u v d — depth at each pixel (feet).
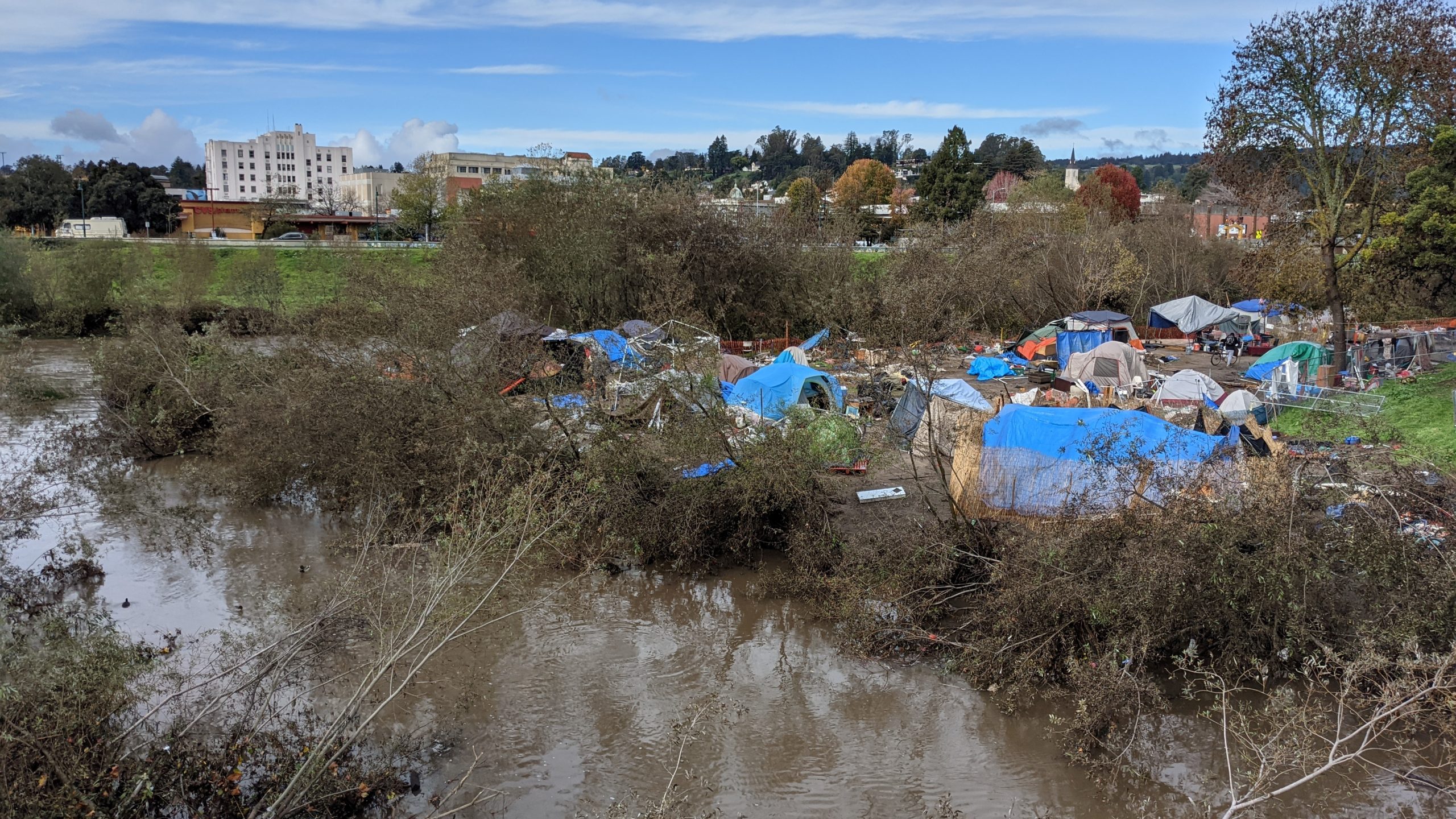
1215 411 54.03
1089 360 85.61
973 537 42.06
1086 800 27.78
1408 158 76.28
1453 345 84.74
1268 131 80.02
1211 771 29.07
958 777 28.91
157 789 24.21
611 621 40.14
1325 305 101.60
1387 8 71.82
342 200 478.59
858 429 52.85
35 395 71.41
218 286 137.59
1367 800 27.30
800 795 27.96
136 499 55.11
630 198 116.88
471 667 35.40
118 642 31.32
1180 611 32.89
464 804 26.96
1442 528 34.06
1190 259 143.84
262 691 29.27
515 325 55.11
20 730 22.33
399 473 48.85
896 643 37.40
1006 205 176.55
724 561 47.03
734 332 118.73
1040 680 34.09
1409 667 26.66
